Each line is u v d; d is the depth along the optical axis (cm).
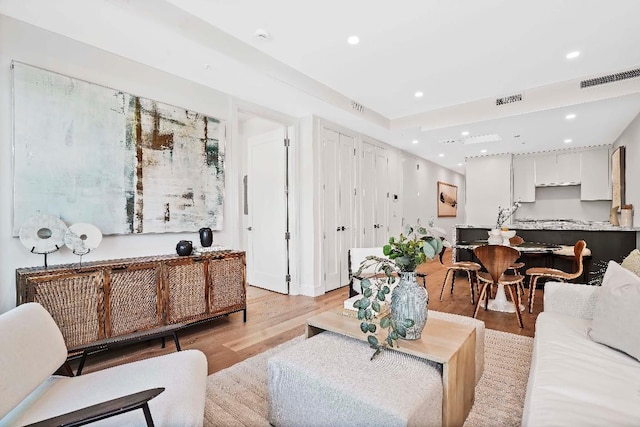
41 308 149
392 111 486
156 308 260
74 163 247
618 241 435
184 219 315
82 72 253
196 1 229
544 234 482
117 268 240
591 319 205
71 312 219
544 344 170
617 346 157
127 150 276
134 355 248
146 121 288
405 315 166
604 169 632
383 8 237
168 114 303
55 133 239
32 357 127
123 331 241
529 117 425
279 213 453
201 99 333
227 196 358
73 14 213
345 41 284
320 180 448
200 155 329
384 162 604
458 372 157
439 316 230
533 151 692
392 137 560
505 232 394
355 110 439
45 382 142
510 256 309
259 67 301
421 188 789
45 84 234
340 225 488
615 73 346
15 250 224
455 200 1046
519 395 192
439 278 540
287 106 399
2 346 116
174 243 312
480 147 648
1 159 219
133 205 279
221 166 348
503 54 308
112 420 113
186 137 317
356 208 524
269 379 164
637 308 155
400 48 296
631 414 111
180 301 276
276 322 325
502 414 174
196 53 265
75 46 249
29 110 228
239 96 364
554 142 598
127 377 142
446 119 469
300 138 446
